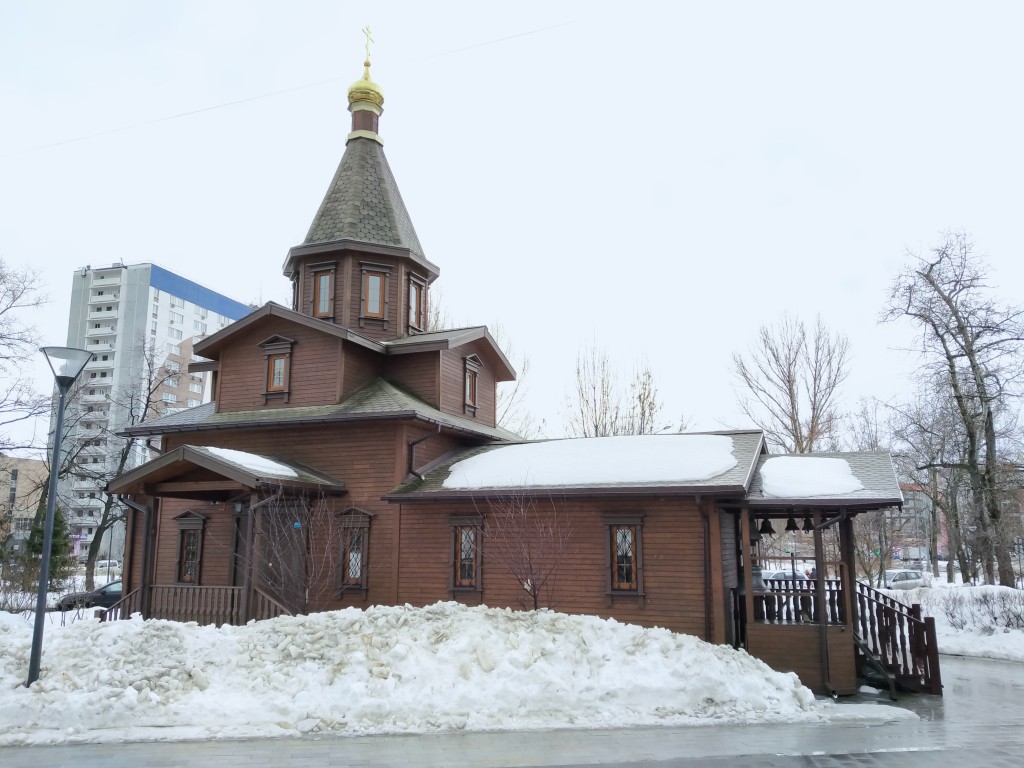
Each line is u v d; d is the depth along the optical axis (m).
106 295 88.50
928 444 33.03
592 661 11.48
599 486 16.23
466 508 18.03
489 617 12.38
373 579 18.58
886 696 13.98
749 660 12.57
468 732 9.83
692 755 8.86
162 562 20.70
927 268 28.61
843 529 16.23
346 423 19.62
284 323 21.67
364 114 26.28
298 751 8.79
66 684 10.24
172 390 86.50
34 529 30.91
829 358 36.50
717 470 16.06
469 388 23.84
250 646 11.66
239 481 16.30
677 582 15.89
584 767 8.26
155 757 8.48
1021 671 17.61
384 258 23.92
